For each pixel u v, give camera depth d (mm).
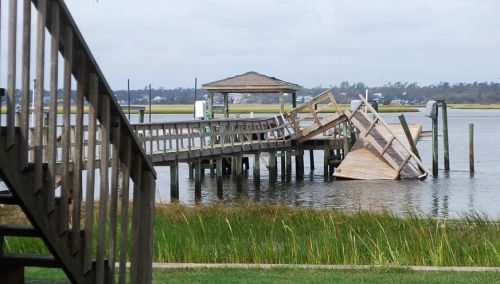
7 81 5996
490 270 12242
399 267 12344
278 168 54188
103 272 7152
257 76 51062
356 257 13250
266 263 13148
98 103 7020
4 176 6027
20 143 6133
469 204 31094
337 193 35281
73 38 6625
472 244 13898
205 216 17562
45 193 6441
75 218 6777
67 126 6570
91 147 6883
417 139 47281
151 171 7797
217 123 35781
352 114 41844
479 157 60156
